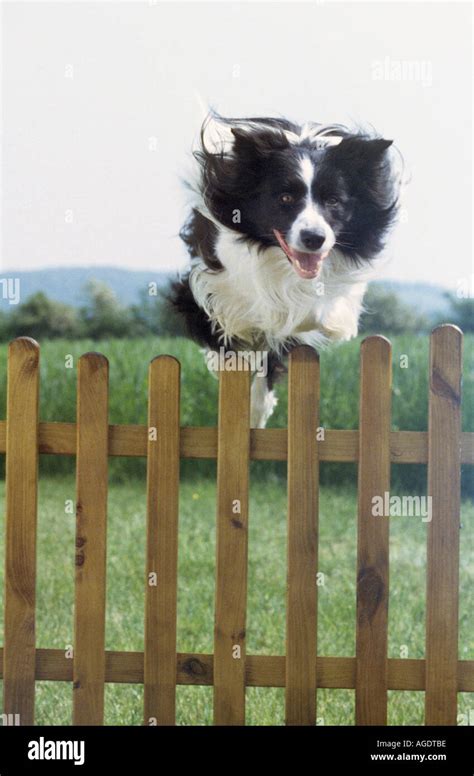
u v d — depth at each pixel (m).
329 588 5.07
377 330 11.31
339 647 4.24
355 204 4.38
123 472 8.09
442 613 2.96
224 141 4.39
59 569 5.40
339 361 8.22
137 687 3.79
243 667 2.98
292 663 2.97
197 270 4.55
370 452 2.93
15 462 3.00
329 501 7.08
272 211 4.26
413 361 8.23
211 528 6.27
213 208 4.38
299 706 2.98
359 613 2.96
